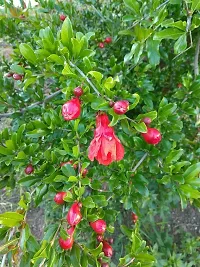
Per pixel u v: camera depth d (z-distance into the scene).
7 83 0.36
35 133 0.26
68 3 0.41
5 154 0.25
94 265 0.23
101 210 0.24
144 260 0.23
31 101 0.35
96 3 0.45
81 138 0.25
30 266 0.21
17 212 0.22
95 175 0.31
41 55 0.22
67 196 0.21
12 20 0.39
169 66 0.39
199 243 0.53
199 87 0.29
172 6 0.30
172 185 0.25
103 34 0.42
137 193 0.27
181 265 0.47
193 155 0.34
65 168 0.23
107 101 0.21
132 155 0.27
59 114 0.26
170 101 0.38
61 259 0.21
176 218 0.59
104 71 0.36
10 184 0.29
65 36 0.21
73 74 0.20
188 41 0.36
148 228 0.56
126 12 0.38
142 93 0.32
